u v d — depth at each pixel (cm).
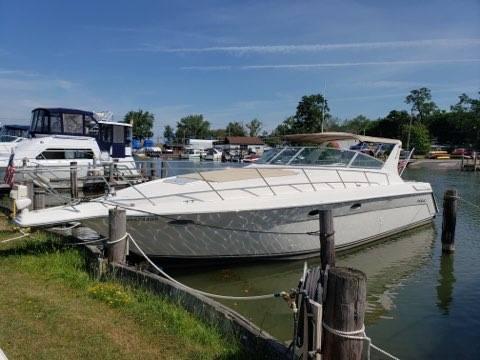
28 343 418
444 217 1095
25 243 823
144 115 8769
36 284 596
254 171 997
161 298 548
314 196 928
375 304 758
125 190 886
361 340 325
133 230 780
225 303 732
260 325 649
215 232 835
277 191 928
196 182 912
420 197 1212
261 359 412
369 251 1099
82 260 707
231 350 430
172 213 775
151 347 429
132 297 554
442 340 617
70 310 505
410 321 682
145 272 611
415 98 8875
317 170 1041
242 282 853
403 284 870
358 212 1018
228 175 958
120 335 450
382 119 7962
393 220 1142
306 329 358
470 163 4809
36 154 1722
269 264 932
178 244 827
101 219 754
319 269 395
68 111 1986
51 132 1955
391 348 590
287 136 1179
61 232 894
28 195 1148
